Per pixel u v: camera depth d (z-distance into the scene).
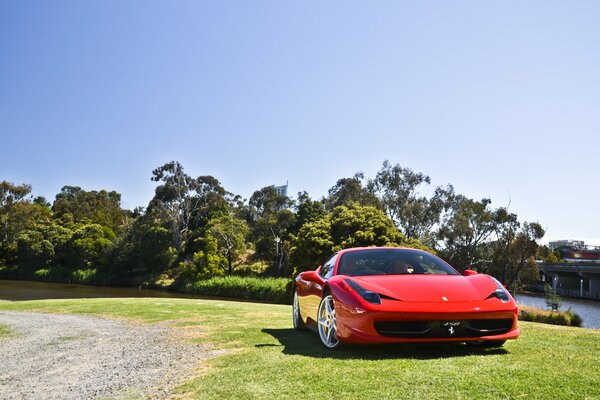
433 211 54.16
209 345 5.51
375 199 53.75
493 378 2.93
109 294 42.00
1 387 4.20
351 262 4.90
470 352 3.97
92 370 4.69
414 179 54.12
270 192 79.38
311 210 57.69
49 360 5.50
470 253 57.12
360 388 2.87
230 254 55.88
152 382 3.84
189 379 3.72
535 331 5.34
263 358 4.12
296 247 28.84
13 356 5.97
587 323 33.50
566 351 3.88
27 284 55.06
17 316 11.37
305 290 5.62
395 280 4.25
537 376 2.95
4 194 73.06
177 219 65.81
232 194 79.12
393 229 29.19
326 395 2.79
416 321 3.75
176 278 55.59
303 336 5.58
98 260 65.12
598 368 3.16
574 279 77.94
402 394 2.70
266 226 62.53
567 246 106.50
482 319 3.84
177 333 7.02
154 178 67.00
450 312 3.73
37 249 66.44
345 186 57.41
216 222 58.62
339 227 28.88
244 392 3.02
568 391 2.62
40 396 3.76
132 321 9.48
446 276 4.48
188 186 68.25
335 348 4.32
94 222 80.81
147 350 5.66
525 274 58.59
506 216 55.75
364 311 3.86
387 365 3.42
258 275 55.84
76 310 12.39
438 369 3.22
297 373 3.37
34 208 74.56
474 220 56.28
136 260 60.22
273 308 12.13
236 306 13.19
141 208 97.19
